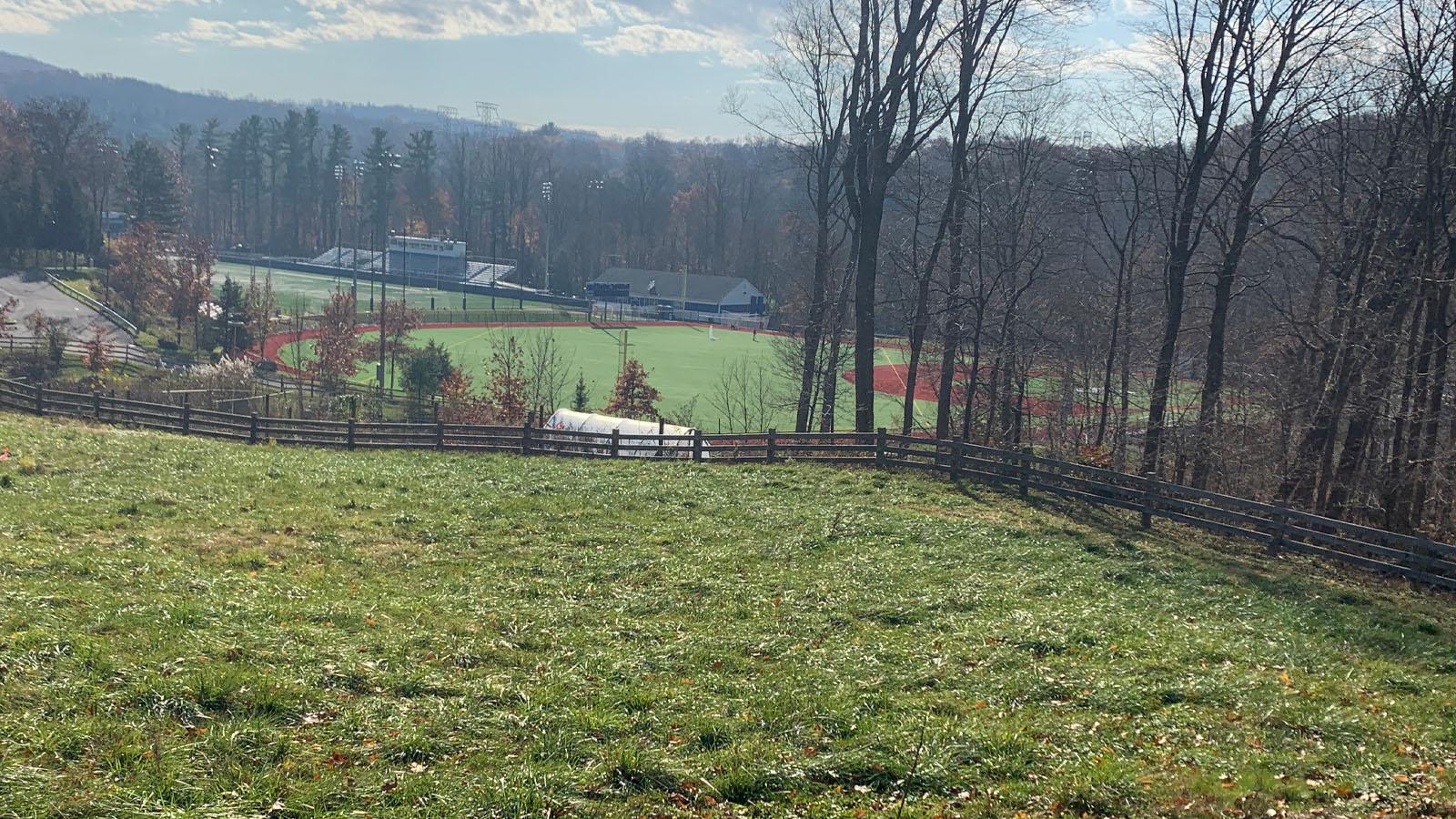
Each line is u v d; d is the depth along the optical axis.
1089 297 48.31
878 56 38.72
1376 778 11.45
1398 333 30.31
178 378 65.19
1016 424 45.59
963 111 39.38
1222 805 10.73
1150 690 14.34
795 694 14.12
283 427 37.50
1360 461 30.88
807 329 45.22
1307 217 35.53
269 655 14.24
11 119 135.38
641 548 22.53
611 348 105.44
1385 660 16.53
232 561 19.91
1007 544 23.20
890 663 15.55
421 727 12.52
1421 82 29.14
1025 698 14.14
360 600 17.80
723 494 28.11
